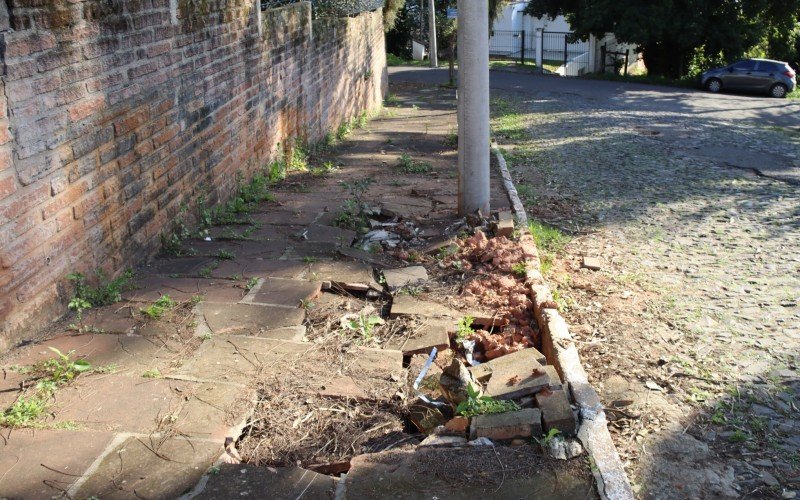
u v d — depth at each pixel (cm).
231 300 528
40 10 450
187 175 695
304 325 496
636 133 1609
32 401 379
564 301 588
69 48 485
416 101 2478
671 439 390
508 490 327
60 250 484
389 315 527
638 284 644
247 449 363
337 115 1493
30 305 455
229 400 391
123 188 568
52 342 452
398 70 3778
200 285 556
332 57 1421
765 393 446
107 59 536
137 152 589
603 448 359
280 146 1034
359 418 392
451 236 691
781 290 626
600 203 954
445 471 338
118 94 554
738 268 688
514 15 4528
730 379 463
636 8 3141
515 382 401
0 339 429
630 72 4172
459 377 400
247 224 736
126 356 439
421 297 556
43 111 457
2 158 420
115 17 546
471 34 698
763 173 1161
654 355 495
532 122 1841
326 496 320
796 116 2011
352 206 782
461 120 728
